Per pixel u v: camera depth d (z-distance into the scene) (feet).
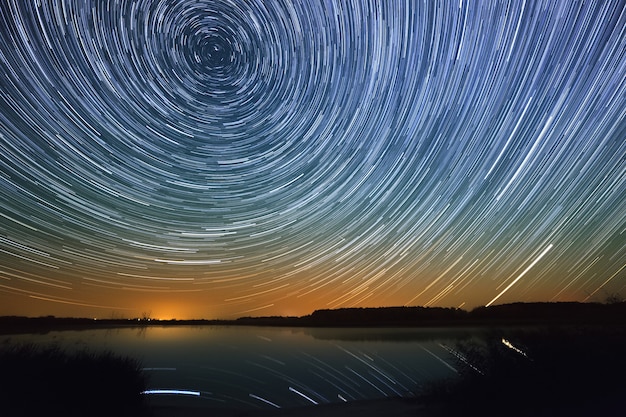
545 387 17.42
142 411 21.34
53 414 17.56
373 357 48.78
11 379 18.56
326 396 27.63
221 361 47.01
